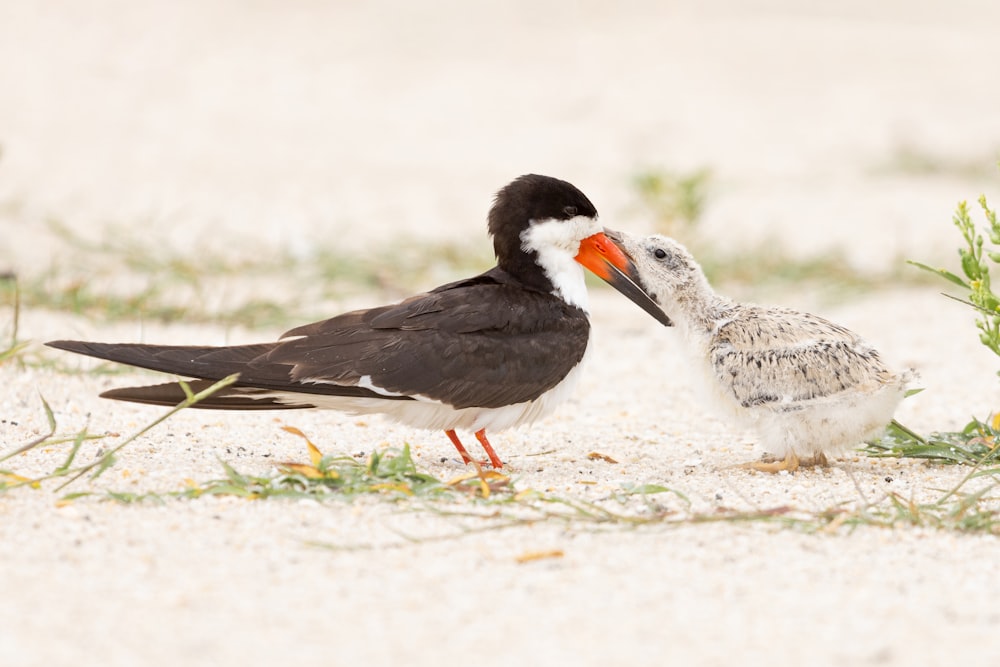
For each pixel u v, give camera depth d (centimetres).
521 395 1034
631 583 756
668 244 1089
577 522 856
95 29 3503
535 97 3288
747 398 1028
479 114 3134
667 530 845
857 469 1046
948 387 1373
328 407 1015
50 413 969
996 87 3462
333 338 998
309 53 3550
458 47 3722
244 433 1119
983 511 898
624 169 2683
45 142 2628
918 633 695
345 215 2258
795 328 1040
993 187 2589
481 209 2348
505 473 1017
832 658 666
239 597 724
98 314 1571
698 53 3741
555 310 1062
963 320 1705
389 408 1015
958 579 772
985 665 659
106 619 693
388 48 3659
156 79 3198
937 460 1072
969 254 1088
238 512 854
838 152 2889
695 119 3142
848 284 1891
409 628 692
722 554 804
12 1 3625
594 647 674
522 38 3834
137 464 982
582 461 1077
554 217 1094
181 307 1616
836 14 4256
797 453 1042
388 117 3075
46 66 3188
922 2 4409
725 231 2205
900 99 3350
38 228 1978
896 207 2414
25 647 658
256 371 967
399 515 859
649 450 1129
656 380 1427
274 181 2486
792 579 767
